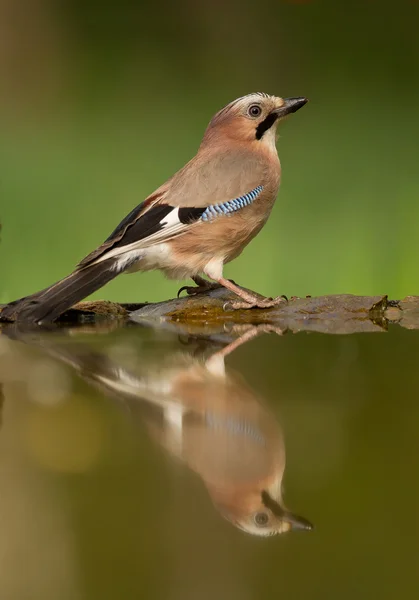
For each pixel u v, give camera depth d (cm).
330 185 889
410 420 798
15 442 793
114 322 823
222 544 644
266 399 801
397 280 861
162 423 797
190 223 827
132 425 797
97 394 802
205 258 828
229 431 797
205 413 799
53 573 671
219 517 678
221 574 619
